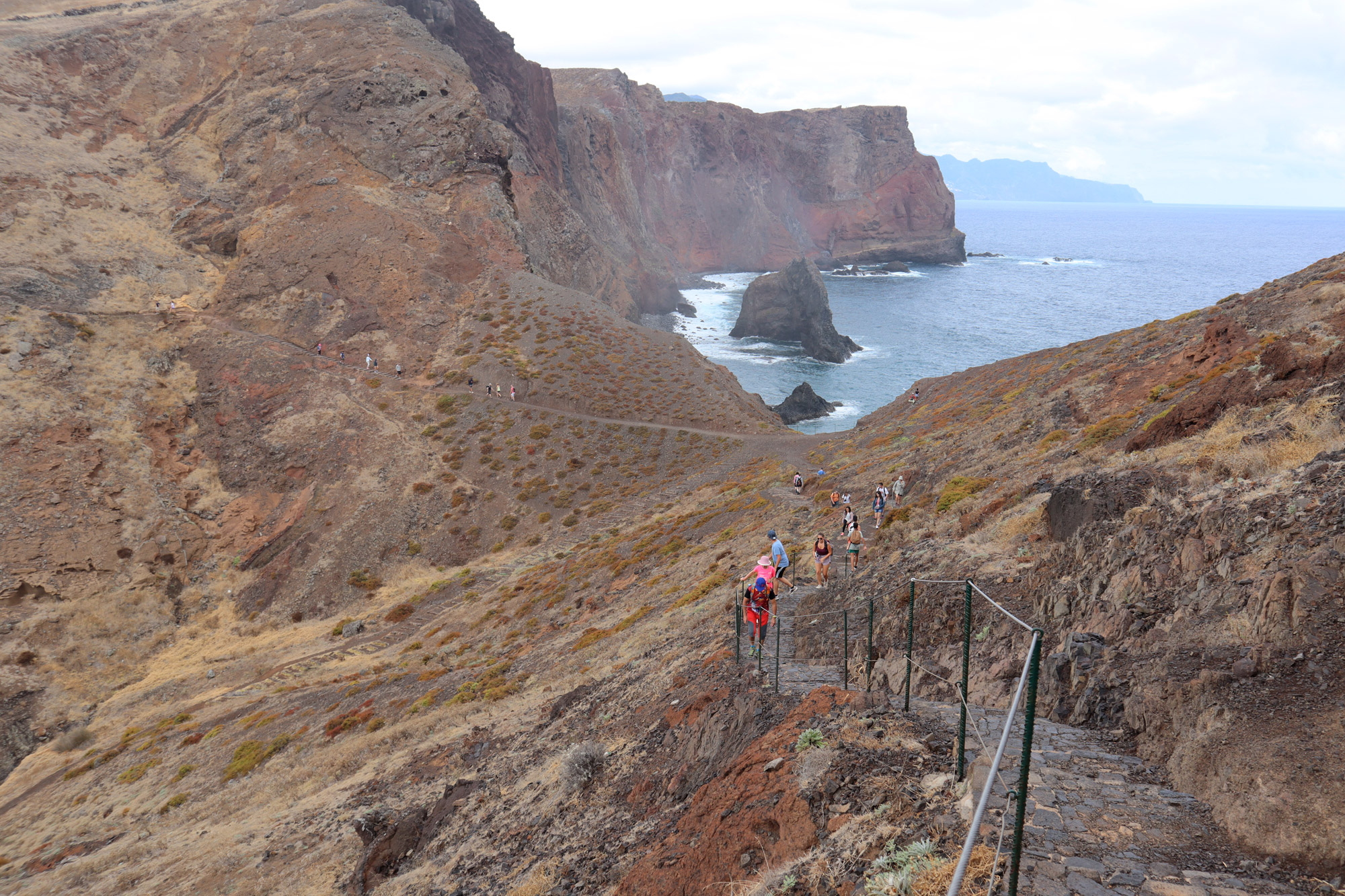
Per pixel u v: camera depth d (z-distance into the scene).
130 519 56.88
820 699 8.85
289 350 76.12
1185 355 26.53
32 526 52.72
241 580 56.41
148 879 20.00
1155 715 6.48
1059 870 4.61
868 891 5.12
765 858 6.78
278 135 99.75
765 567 12.23
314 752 27.08
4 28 101.69
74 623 49.22
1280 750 5.07
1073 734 7.05
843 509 29.19
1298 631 6.20
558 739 16.34
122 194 90.12
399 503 60.72
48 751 39.44
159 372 70.50
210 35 115.31
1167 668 6.79
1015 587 11.73
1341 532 6.84
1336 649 5.79
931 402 54.09
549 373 74.38
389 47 109.56
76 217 82.62
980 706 8.66
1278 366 15.10
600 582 37.56
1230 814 4.95
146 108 104.19
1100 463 18.05
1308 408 12.06
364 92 101.81
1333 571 6.40
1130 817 5.25
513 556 54.44
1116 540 9.85
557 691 21.33
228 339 75.62
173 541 57.19
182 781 29.12
